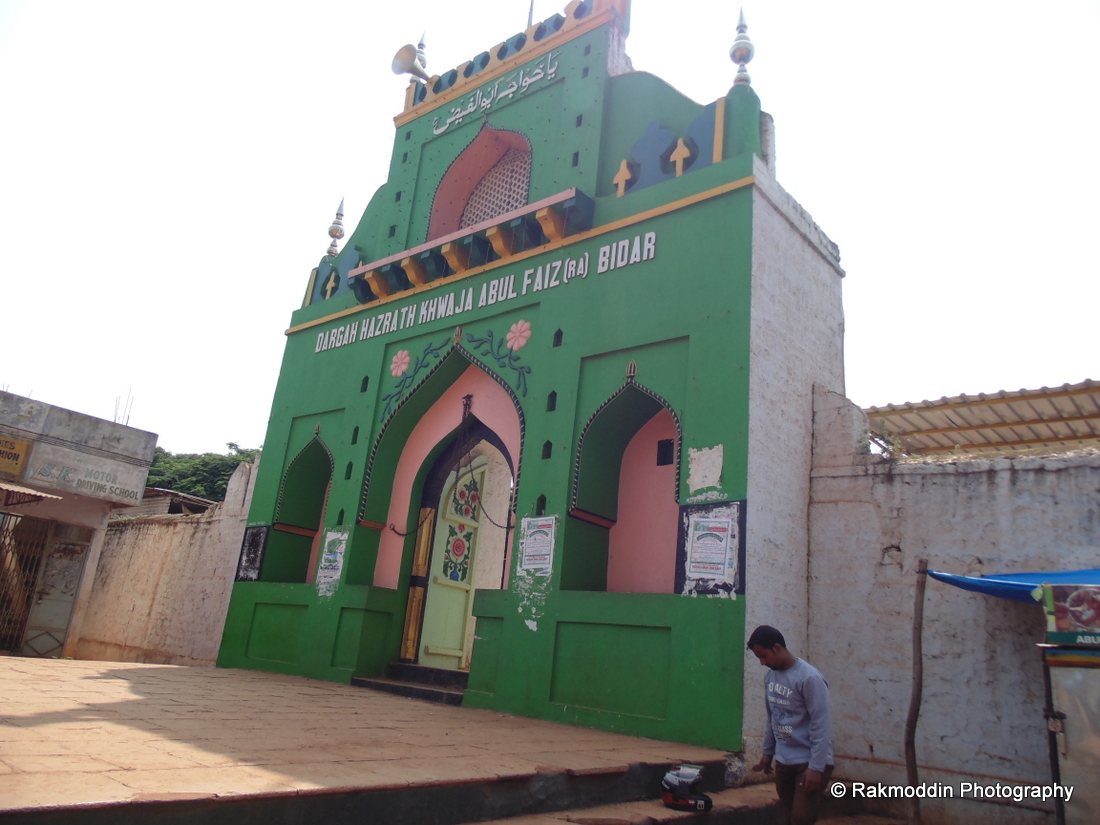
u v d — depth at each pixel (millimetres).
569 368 7578
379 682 7957
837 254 8273
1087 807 4312
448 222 10195
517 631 7020
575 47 9195
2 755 2924
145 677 6664
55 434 13680
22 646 13102
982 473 6109
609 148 8414
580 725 6270
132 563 14102
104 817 2398
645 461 7621
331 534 9242
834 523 6688
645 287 7277
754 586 5926
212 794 2682
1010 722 5504
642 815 4008
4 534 13297
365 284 10352
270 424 10977
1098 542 5496
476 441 9117
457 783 3469
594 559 7297
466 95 10430
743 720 5496
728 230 6891
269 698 5973
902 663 6051
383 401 9453
